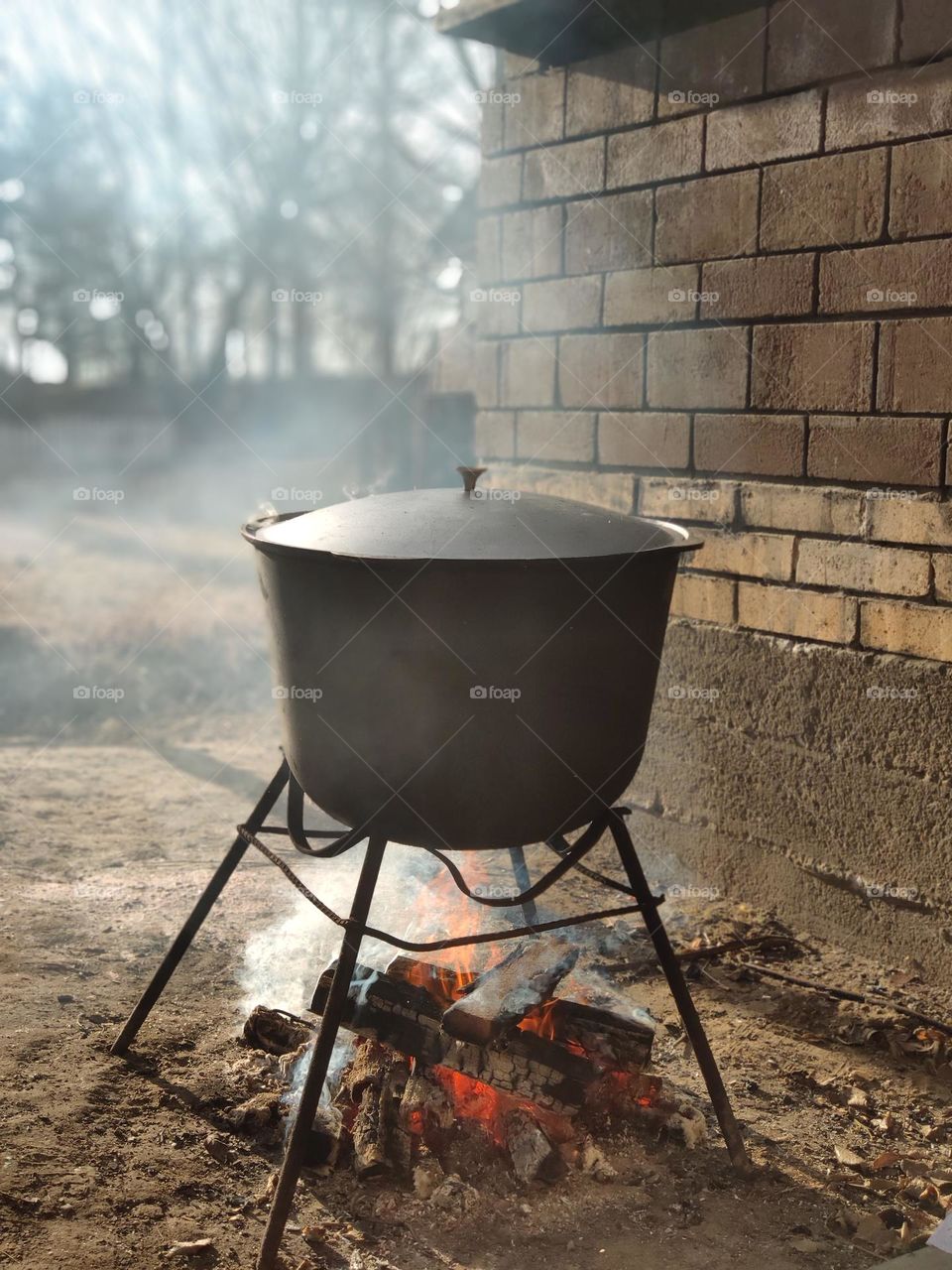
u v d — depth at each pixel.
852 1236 2.61
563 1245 2.53
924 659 3.78
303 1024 3.22
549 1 4.62
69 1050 3.14
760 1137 2.98
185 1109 2.91
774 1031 3.55
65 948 3.82
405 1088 2.79
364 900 2.60
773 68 4.10
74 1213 2.49
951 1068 3.34
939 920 3.79
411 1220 2.58
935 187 3.62
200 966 3.72
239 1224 2.53
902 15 3.67
